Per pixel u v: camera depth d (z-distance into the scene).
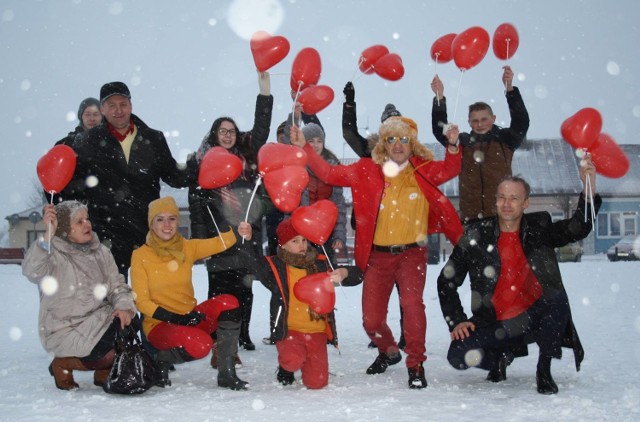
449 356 5.46
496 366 5.56
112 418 4.29
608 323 8.52
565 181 43.03
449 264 5.58
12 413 4.46
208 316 5.50
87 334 5.29
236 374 5.97
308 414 4.38
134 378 5.04
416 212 5.88
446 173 5.82
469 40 6.25
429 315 9.75
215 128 6.62
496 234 5.41
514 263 5.39
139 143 6.42
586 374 5.66
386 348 6.00
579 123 5.28
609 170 5.38
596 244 45.56
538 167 44.12
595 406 4.52
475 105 7.02
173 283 5.67
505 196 5.35
